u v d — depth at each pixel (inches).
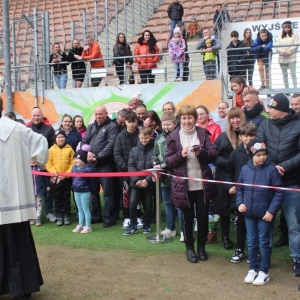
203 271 176.6
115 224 254.4
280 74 380.8
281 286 161.2
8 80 374.3
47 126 269.7
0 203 141.1
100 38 568.1
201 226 187.6
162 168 216.1
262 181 163.5
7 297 154.3
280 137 172.9
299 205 172.2
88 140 253.9
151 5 623.8
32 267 146.3
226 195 198.8
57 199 254.1
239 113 196.2
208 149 183.6
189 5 604.7
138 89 355.9
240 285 162.2
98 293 156.8
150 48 398.9
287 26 367.2
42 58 429.4
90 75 387.5
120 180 256.5
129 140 242.1
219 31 462.3
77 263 188.1
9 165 143.5
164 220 259.9
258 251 173.5
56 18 664.4
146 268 180.7
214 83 335.6
